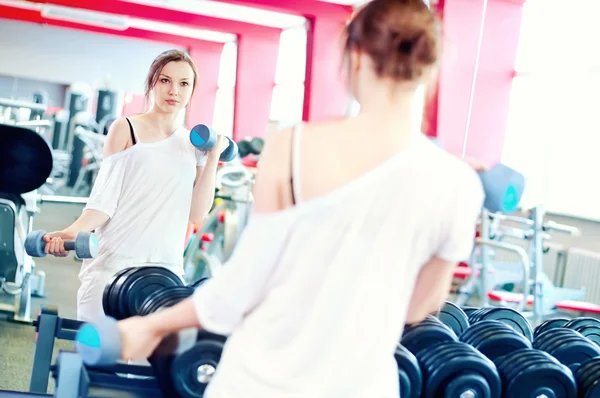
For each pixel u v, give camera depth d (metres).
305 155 1.21
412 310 1.37
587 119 7.32
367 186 1.20
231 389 1.22
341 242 1.21
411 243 1.24
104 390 2.04
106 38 14.49
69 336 2.48
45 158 4.50
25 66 14.27
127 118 2.75
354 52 1.28
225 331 1.28
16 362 4.11
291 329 1.21
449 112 7.90
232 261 1.24
